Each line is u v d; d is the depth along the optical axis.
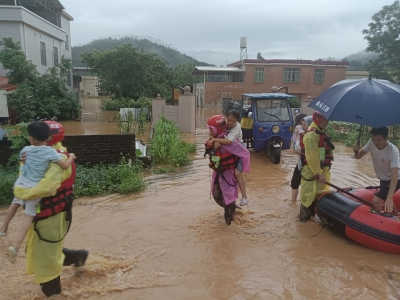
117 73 29.98
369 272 3.84
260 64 34.41
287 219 5.41
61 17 28.86
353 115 4.15
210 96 35.25
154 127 14.45
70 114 22.58
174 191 6.89
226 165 4.88
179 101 16.09
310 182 5.09
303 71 34.50
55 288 3.32
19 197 2.90
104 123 21.17
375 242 4.27
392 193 4.38
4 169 7.42
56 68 22.83
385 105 4.10
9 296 3.35
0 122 18.00
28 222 2.98
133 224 5.18
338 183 7.62
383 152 4.47
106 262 3.96
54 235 3.14
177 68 47.88
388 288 3.54
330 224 4.86
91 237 4.73
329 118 4.27
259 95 10.25
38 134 2.98
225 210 5.02
